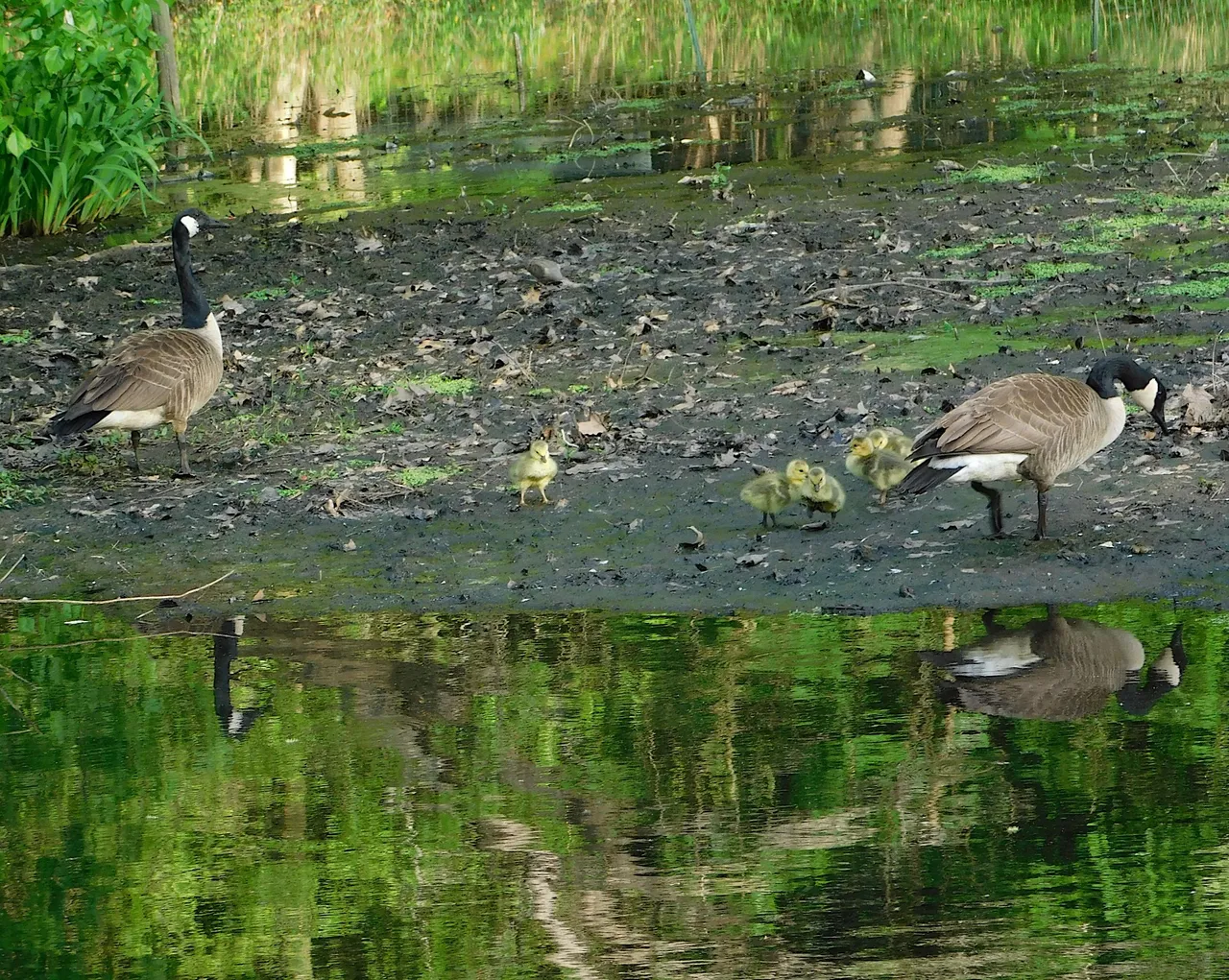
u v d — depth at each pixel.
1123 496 13.52
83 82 25.92
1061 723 9.93
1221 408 15.08
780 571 12.66
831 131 31.36
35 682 11.48
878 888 8.20
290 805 9.44
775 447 15.26
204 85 42.53
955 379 16.67
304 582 13.18
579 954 7.75
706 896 8.22
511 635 11.85
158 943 8.12
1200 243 21.20
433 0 55.28
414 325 20.31
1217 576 11.96
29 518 14.91
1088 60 37.78
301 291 22.47
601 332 19.41
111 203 27.92
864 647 11.23
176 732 10.52
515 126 34.47
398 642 11.88
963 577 12.27
